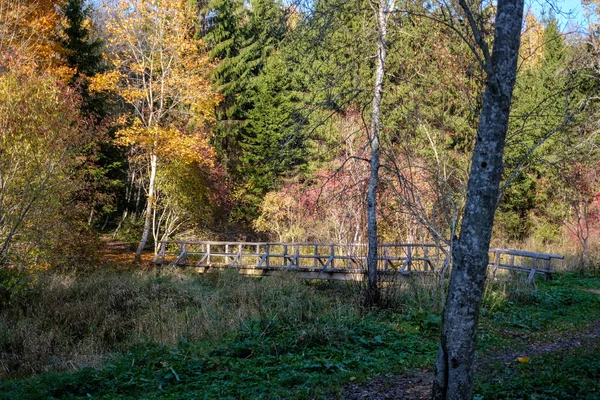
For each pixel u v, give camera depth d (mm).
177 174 22625
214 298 13484
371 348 8586
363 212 14672
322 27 9242
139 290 14062
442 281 11117
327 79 10930
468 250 4688
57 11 24547
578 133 12680
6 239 12852
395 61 12016
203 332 10414
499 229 23156
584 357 7051
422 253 16266
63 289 13406
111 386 7043
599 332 9469
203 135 23281
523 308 12016
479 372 7059
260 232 25766
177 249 24766
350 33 11070
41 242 14469
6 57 15672
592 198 19000
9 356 9898
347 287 14672
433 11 8945
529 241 22641
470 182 4766
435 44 10477
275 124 24547
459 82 9875
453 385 4668
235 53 27781
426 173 14242
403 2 10391
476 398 5504
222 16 26531
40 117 13383
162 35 21422
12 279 12938
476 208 4680
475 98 9945
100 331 11297
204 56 22844
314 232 21891
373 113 11414
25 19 20203
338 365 7262
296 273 16484
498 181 4688
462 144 14703
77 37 24156
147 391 6793
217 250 24484
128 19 21016
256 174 26281
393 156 11570
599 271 17109
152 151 21516
